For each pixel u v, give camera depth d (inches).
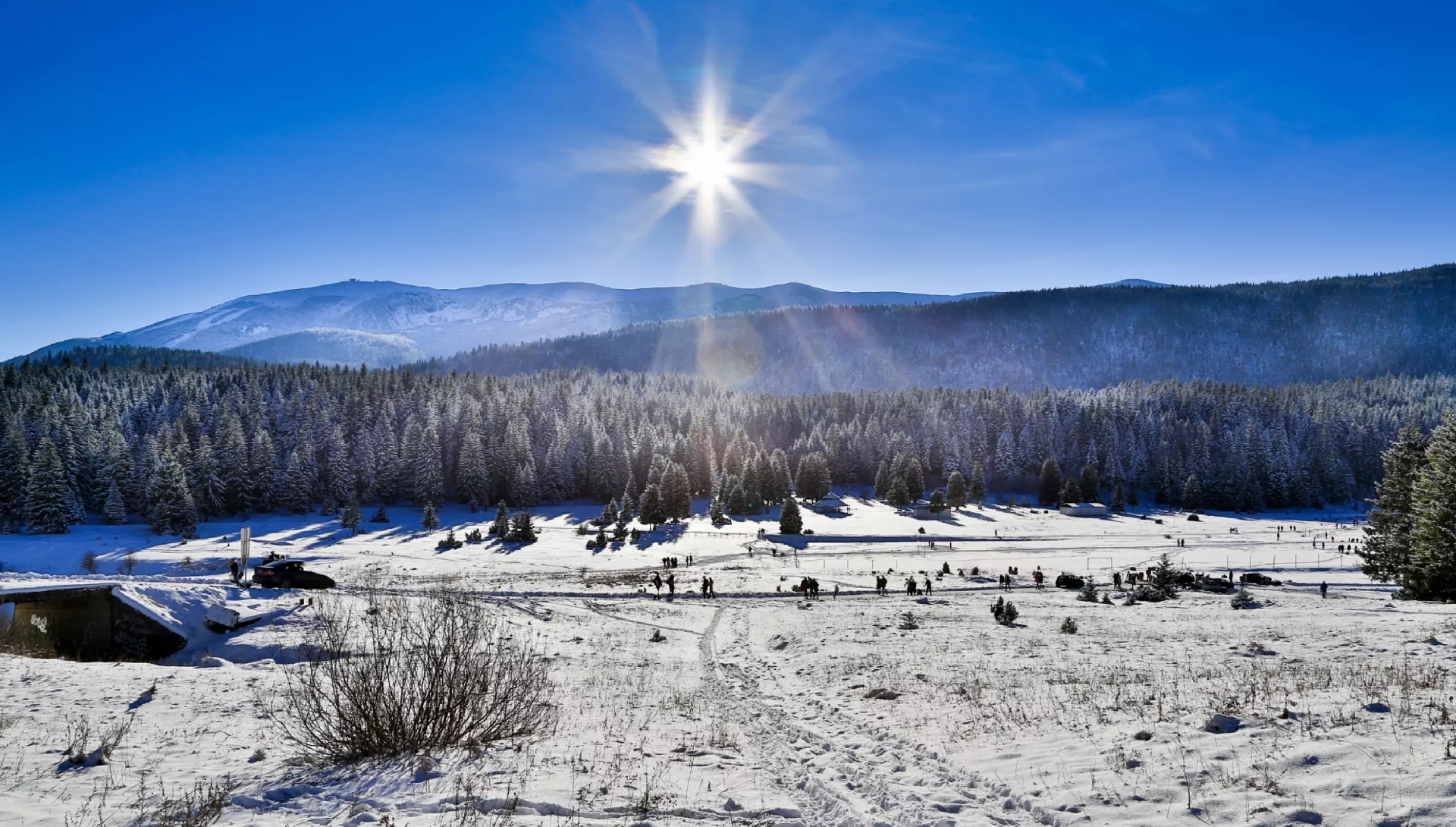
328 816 290.2
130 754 393.7
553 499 4795.8
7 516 3344.0
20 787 325.7
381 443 4480.8
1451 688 416.8
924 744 420.8
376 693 398.0
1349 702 390.6
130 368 6412.4
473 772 351.9
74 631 862.5
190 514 3230.8
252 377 5895.7
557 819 291.6
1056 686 555.2
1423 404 7204.7
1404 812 240.1
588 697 605.0
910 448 5851.4
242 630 884.0
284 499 4057.6
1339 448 5994.1
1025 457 5925.2
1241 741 335.0
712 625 1237.1
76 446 3811.5
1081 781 316.8
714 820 304.0
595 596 1622.8
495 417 5196.9
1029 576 2338.8
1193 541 3459.6
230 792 324.8
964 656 770.2
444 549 3024.1
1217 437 6107.3
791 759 417.1
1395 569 1636.3
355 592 1163.9
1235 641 746.8
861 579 2188.7
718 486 4692.4
